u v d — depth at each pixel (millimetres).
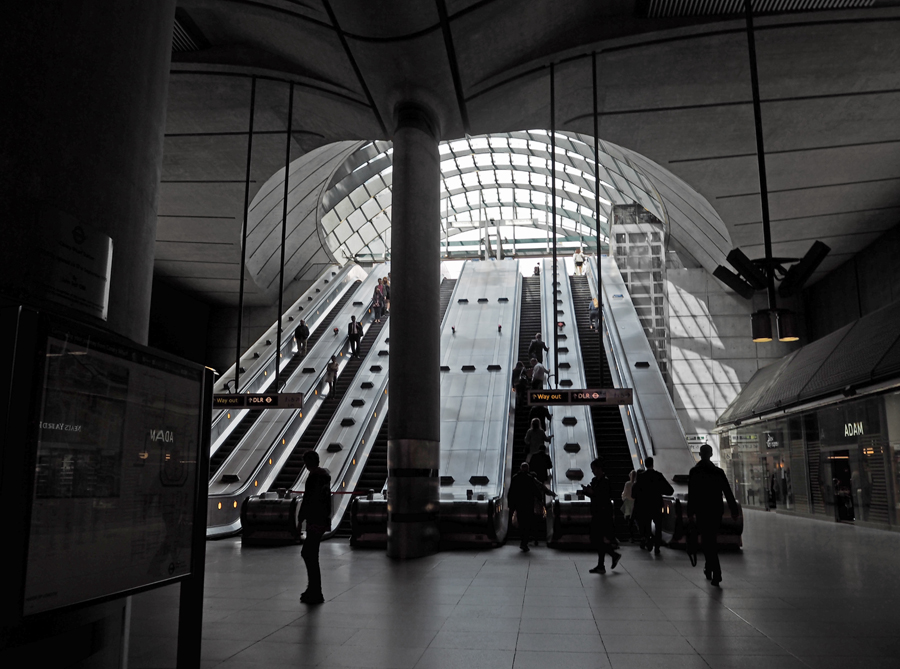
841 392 14320
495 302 23953
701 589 7219
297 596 6914
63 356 2537
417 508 10156
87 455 2654
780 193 16859
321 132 14938
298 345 21094
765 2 11055
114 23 3510
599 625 5566
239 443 15781
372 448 16000
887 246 18953
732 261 7824
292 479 14695
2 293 2449
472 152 36188
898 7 10898
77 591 2566
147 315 3826
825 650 4785
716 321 25484
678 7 11445
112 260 3434
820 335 23688
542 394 10859
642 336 20828
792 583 7551
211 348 28156
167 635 5426
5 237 2855
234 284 25484
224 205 18906
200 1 10977
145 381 3029
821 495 16391
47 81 3090
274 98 13828
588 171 31234
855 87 12844
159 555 3082
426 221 11359
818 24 11336
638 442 14422
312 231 26859
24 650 2760
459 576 8180
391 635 5266
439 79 11586
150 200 3863
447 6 10141
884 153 14953
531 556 10062
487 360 18953
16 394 2322
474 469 13898
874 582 7578
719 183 16516
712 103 13523
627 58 12281
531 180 40000
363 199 33000
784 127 14203
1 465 2275
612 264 27234
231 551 10734
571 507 10883
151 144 3869
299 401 11609
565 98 13414
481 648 4875
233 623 5688
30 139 2998
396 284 10984
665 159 15703
